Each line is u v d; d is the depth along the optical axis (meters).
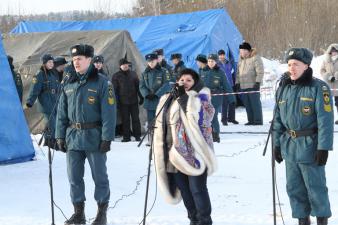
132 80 12.18
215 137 11.58
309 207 5.33
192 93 5.33
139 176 8.31
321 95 5.00
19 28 20.80
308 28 31.67
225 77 11.98
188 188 5.41
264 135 12.64
